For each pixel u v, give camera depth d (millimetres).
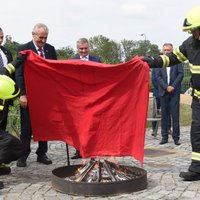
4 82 3344
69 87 3477
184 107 11125
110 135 3416
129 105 3377
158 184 3461
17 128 6031
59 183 3279
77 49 4598
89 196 3150
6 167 3879
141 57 3582
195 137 3547
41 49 4176
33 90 3580
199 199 3049
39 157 4379
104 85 3389
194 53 3502
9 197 3150
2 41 3984
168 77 5496
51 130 3621
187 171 3863
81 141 3443
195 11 3404
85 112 3449
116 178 3334
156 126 6254
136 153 3357
